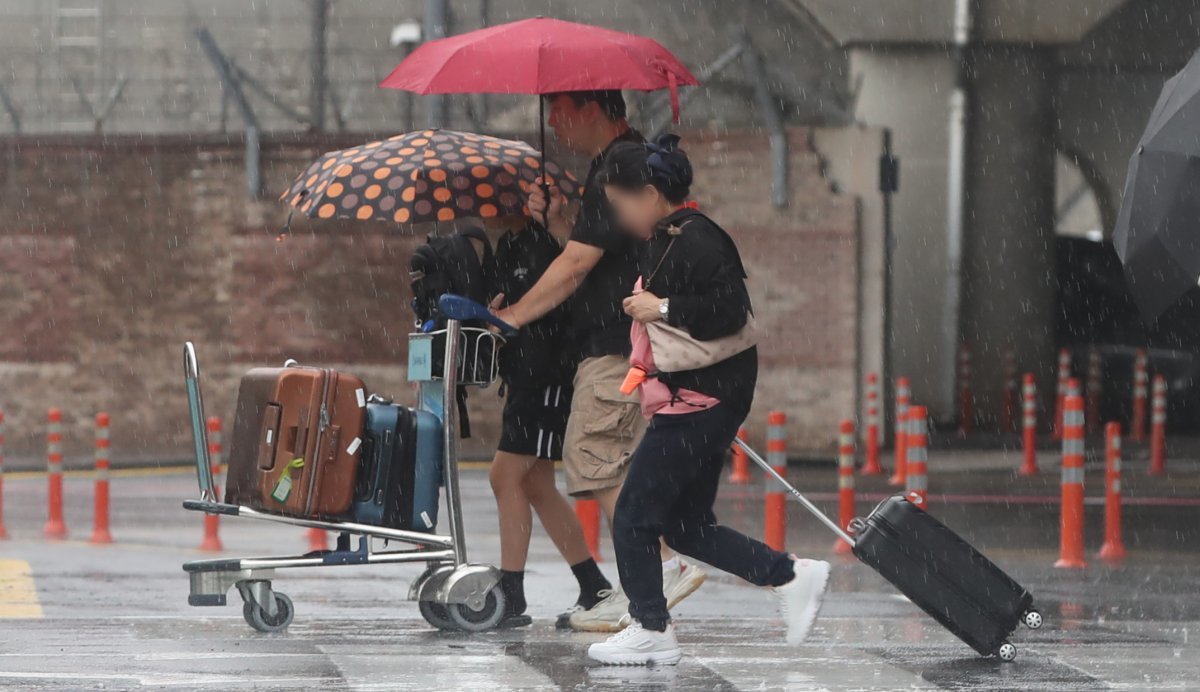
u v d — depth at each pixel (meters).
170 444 73.62
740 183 74.19
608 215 21.27
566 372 22.91
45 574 32.34
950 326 89.12
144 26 90.94
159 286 73.62
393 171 22.73
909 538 19.59
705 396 18.88
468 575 21.97
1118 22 118.06
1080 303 98.50
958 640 21.58
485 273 23.55
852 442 38.34
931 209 89.12
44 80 84.44
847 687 17.75
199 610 26.50
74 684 17.41
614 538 19.34
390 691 17.20
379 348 73.81
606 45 21.84
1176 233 23.16
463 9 99.88
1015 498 53.09
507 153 23.52
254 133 73.56
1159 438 63.59
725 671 18.77
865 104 89.06
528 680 18.00
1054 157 90.31
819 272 74.25
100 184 73.44
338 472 21.59
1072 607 27.83
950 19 86.81
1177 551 38.81
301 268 73.81
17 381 73.50
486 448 73.19
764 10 102.31
